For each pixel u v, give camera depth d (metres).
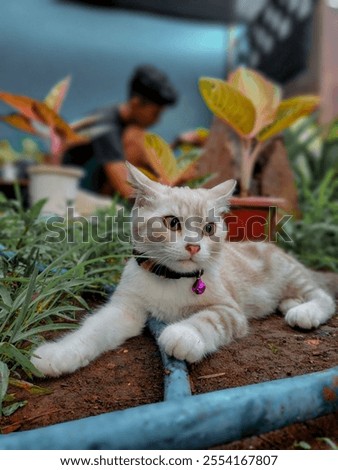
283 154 0.88
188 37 2.00
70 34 1.88
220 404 0.38
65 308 0.50
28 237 0.63
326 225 0.83
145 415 0.37
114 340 0.51
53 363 0.45
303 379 0.41
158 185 0.54
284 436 0.40
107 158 1.33
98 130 1.34
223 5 1.91
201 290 0.52
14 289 0.55
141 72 1.40
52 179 1.00
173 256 0.51
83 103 1.93
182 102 2.02
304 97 0.74
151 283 0.53
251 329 0.56
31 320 0.48
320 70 1.56
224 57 2.05
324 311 0.57
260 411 0.39
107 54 1.94
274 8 1.79
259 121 0.73
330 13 1.58
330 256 0.84
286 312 0.62
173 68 2.02
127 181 0.55
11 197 1.20
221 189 0.55
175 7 1.92
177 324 0.48
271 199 0.70
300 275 0.65
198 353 0.45
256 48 1.90
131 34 1.95
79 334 0.49
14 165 1.40
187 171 0.79
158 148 0.71
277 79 1.79
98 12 1.90
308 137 1.16
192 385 0.44
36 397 0.43
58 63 1.89
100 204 1.09
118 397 0.43
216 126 0.86
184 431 0.37
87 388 0.44
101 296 0.61
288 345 0.51
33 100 0.88
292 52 1.70
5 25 1.81
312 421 0.41
